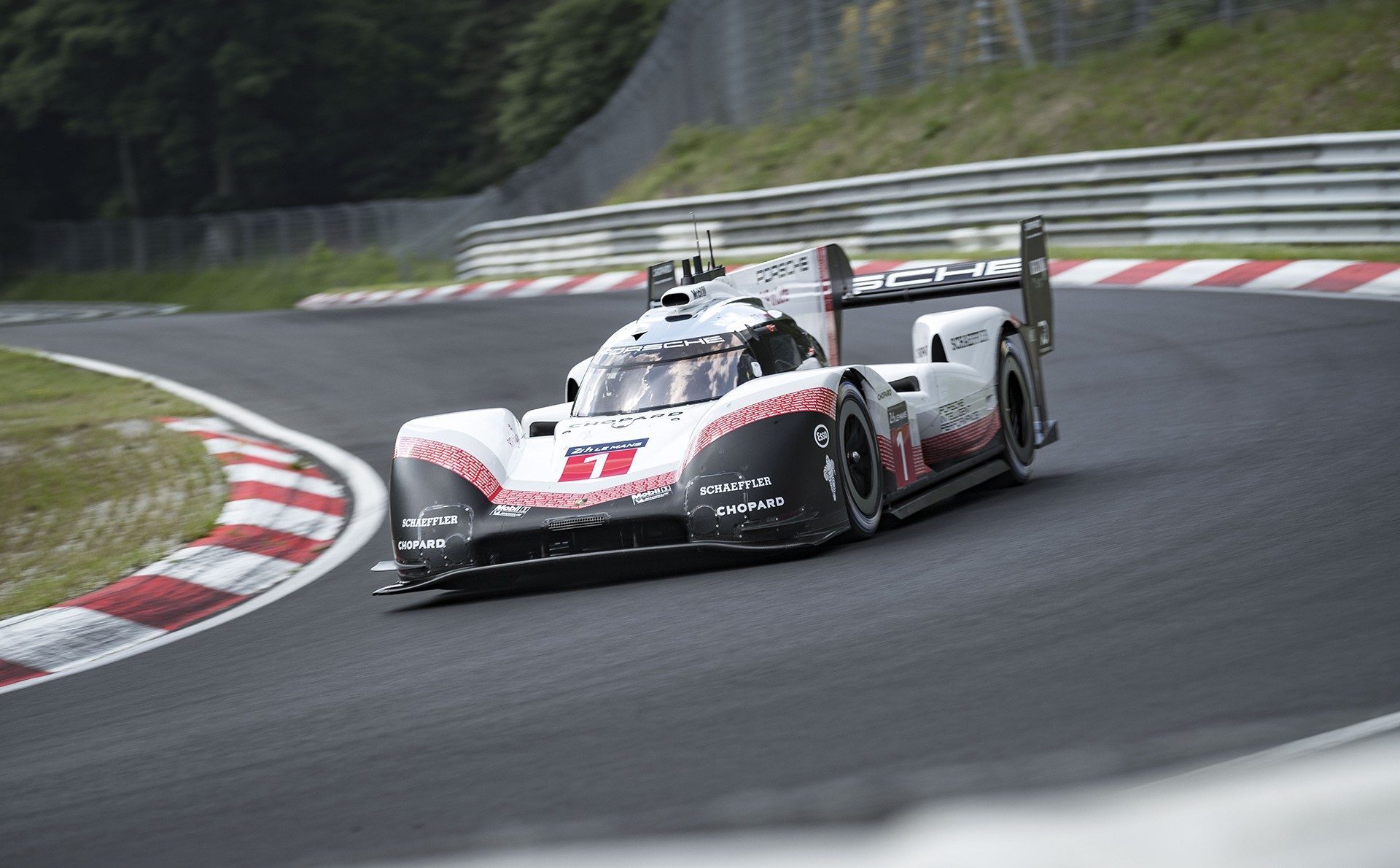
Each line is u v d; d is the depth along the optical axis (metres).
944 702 12.98
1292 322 41.81
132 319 83.38
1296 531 18.42
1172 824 6.46
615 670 15.98
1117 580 17.20
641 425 22.78
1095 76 85.56
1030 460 28.58
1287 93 74.06
